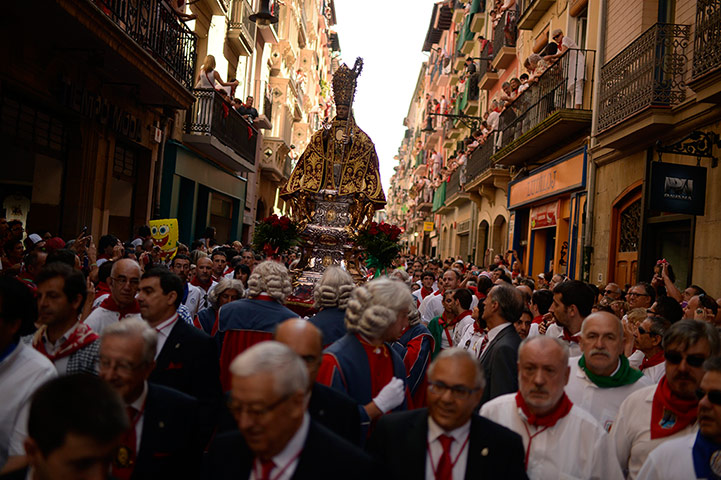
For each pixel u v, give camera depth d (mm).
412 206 54531
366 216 7914
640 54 9992
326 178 7871
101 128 10992
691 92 9164
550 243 16344
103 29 8719
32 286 4957
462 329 6531
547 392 2883
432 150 44969
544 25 16922
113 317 4469
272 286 4668
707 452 2650
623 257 11211
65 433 1771
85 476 1802
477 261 24391
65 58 9516
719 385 2578
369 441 2799
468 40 30172
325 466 2230
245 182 22141
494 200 21969
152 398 2895
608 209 11781
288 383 2055
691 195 8367
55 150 10125
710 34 7988
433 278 10875
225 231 21062
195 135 15398
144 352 2752
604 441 2928
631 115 9844
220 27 18156
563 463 2910
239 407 2041
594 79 12789
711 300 5273
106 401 1849
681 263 9438
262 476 2211
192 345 3814
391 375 3666
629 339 4816
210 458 2369
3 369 2832
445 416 2584
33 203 10320
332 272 4609
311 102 43500
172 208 14656
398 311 3574
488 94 25078
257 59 24875
